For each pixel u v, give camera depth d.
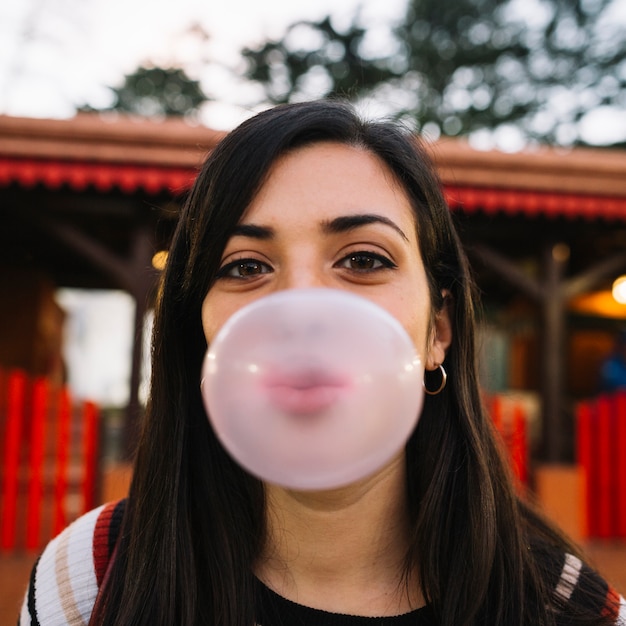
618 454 5.27
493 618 1.07
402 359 0.73
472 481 1.13
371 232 0.93
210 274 0.99
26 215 4.99
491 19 19.19
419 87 19.08
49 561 1.14
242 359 0.71
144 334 2.50
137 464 1.20
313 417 0.69
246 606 1.03
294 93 18.95
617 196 4.99
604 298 9.06
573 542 1.37
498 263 5.50
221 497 1.11
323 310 0.71
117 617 1.04
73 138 4.54
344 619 1.02
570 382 9.01
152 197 5.03
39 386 4.70
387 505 1.07
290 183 0.94
